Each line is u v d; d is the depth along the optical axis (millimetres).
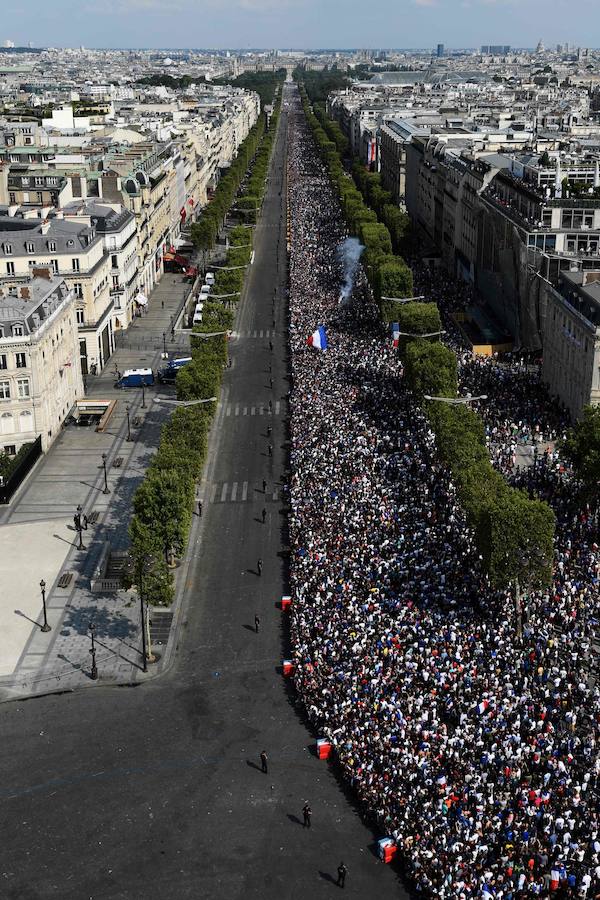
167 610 191500
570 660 159875
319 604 180875
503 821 126750
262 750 151375
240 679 169500
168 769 147625
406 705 149750
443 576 184750
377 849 131000
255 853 131125
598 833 123875
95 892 125125
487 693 149000
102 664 174750
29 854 131750
